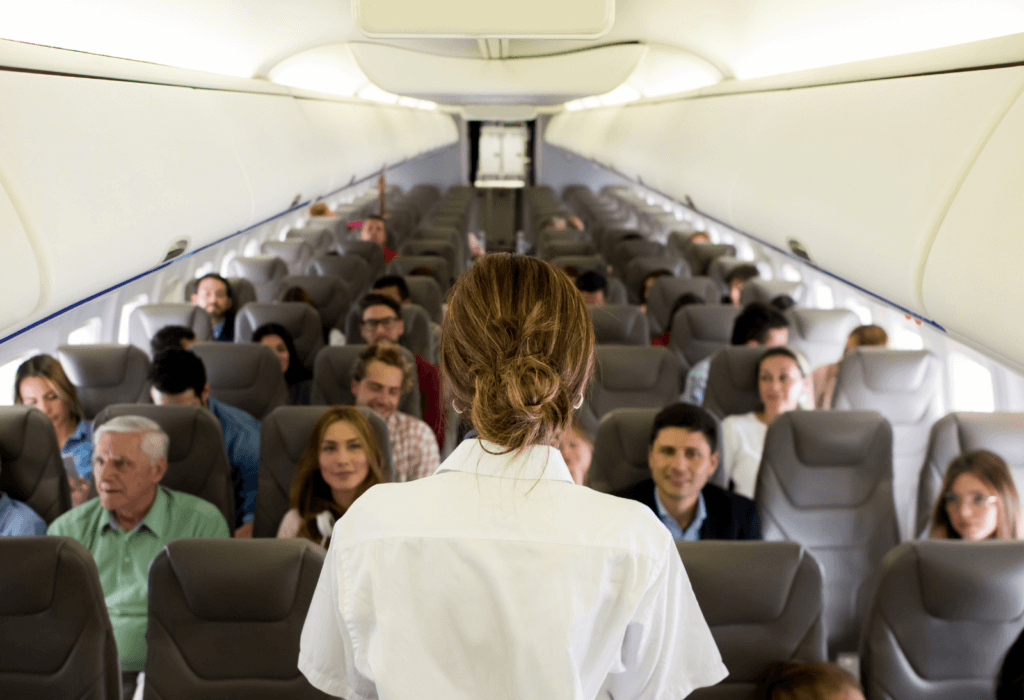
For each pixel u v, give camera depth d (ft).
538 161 61.72
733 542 6.32
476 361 2.81
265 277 22.88
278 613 6.23
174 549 6.21
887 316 16.93
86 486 12.06
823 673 5.88
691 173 11.02
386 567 2.80
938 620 6.33
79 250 4.40
